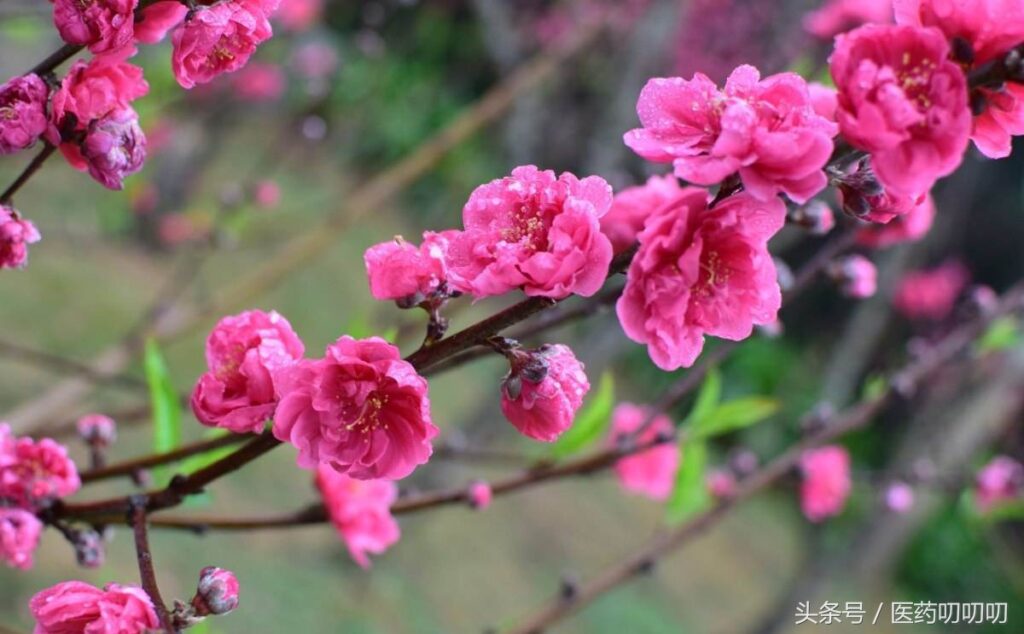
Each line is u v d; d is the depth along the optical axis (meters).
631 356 3.29
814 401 3.33
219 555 1.84
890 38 0.52
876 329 2.83
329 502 0.71
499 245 0.53
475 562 2.30
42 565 1.53
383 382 0.55
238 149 3.05
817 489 1.18
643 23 1.86
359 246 3.26
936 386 2.10
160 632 0.55
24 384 1.98
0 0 0.73
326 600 1.91
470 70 3.72
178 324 1.37
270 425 0.60
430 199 3.57
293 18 1.76
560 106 2.57
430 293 0.57
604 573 0.99
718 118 0.54
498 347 0.56
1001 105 0.54
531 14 2.51
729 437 3.40
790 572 2.89
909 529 2.08
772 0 2.30
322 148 3.49
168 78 1.13
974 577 3.28
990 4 0.53
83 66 0.59
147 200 2.05
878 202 0.55
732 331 0.54
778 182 0.52
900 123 0.51
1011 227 3.61
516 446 2.32
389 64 3.54
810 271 0.83
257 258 2.88
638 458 0.98
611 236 0.63
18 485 0.64
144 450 1.81
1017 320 1.13
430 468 2.21
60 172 2.44
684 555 2.74
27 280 2.41
